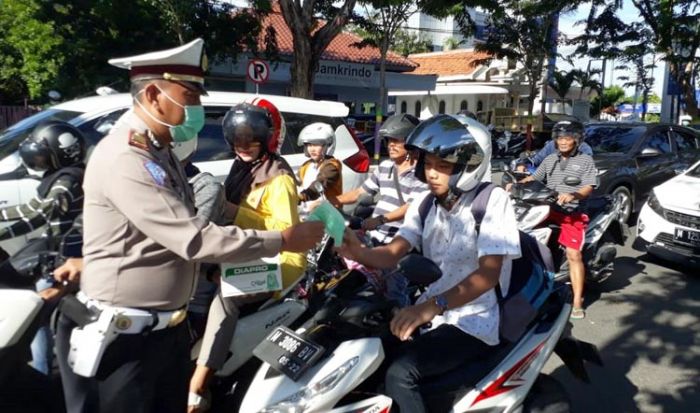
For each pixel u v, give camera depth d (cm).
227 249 203
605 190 851
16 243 381
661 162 916
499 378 273
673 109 2259
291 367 242
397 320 244
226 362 287
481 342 271
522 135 2006
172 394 234
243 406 241
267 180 294
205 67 220
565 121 535
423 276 245
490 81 2914
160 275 212
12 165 471
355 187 697
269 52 1548
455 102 3055
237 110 295
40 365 253
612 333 502
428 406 267
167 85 208
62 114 535
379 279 300
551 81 2781
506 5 2109
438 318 282
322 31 1311
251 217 285
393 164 421
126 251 207
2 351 220
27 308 224
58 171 301
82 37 1220
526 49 2150
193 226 200
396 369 255
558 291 332
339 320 261
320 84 2159
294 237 221
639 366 443
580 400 391
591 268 578
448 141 247
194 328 295
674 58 1628
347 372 243
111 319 206
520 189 537
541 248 318
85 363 204
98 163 203
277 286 259
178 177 221
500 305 282
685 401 392
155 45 1254
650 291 606
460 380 267
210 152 576
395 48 4084
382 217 398
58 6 1215
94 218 206
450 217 265
